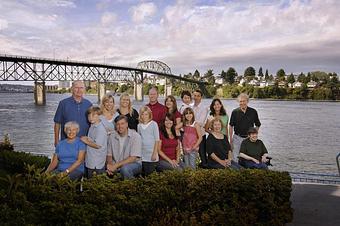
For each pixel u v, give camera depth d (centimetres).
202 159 830
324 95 18975
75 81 717
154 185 489
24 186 425
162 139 736
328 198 771
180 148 818
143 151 695
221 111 861
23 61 9212
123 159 646
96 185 462
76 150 623
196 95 862
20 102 12462
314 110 10575
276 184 534
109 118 714
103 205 430
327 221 634
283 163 2927
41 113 7181
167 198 478
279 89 19600
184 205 494
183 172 544
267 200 516
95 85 16925
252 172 567
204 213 481
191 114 791
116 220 415
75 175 612
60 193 427
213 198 503
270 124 6291
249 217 493
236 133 889
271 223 512
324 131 5281
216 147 772
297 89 19575
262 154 831
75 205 405
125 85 15312
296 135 4769
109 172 625
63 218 389
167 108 792
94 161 637
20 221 352
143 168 698
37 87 10500
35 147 3212
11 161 909
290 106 12962
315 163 2934
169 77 15838
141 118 699
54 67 10450
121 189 470
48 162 920
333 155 3300
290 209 541
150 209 452
